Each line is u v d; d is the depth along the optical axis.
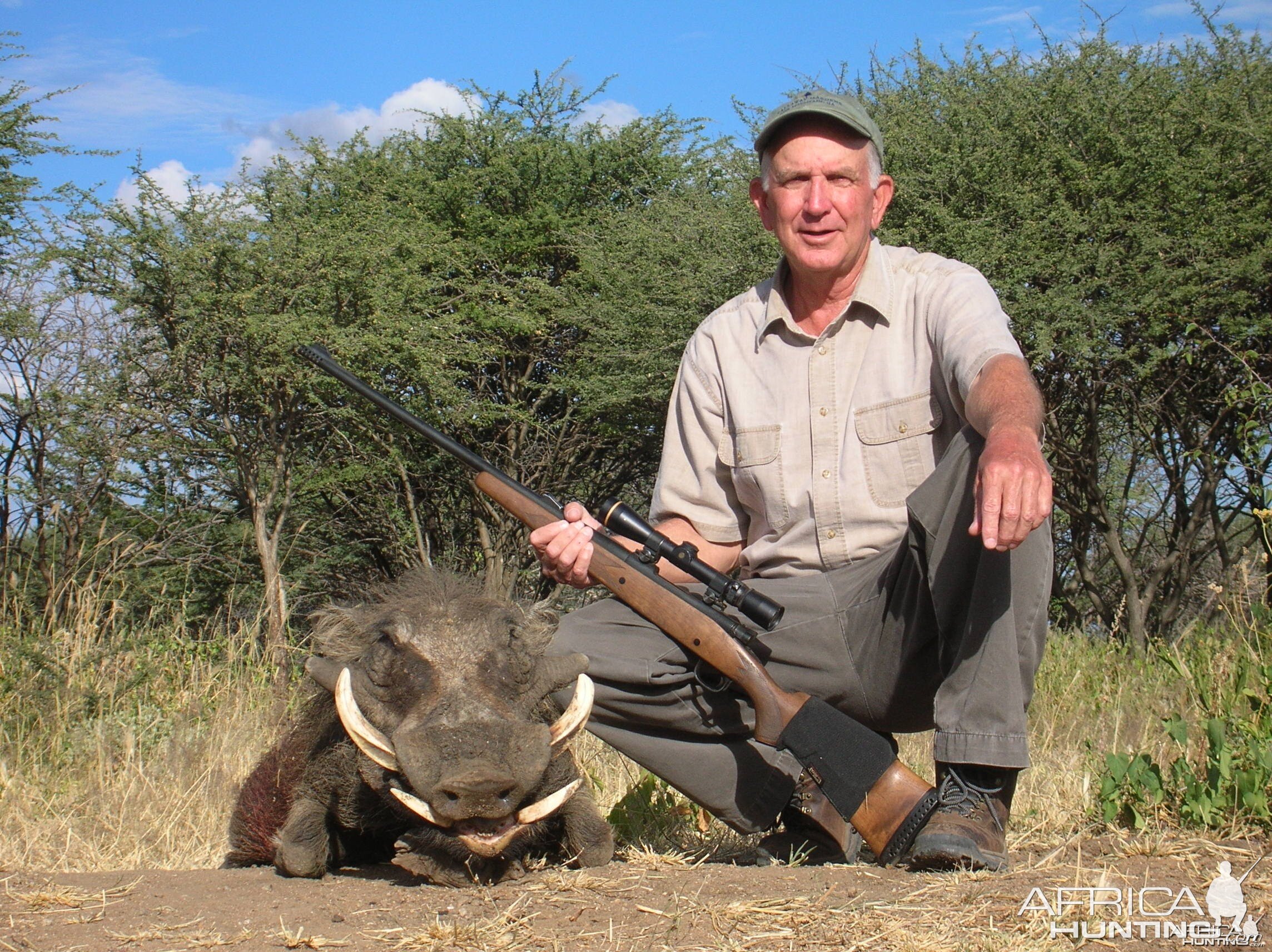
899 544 4.11
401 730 3.61
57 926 3.49
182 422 11.80
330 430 13.12
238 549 13.36
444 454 14.52
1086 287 11.22
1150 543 13.85
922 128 12.52
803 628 4.25
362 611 4.30
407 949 3.19
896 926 3.18
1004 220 11.88
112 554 11.22
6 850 5.09
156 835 5.43
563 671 4.02
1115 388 12.77
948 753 3.75
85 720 7.46
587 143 16.66
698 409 4.74
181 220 11.34
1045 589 3.76
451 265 14.50
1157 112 12.09
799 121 4.35
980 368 3.76
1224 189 11.91
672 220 14.20
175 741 6.78
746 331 4.65
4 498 10.94
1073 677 8.12
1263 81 12.38
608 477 16.89
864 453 4.30
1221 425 12.10
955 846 3.63
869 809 3.85
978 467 3.44
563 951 3.12
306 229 11.77
